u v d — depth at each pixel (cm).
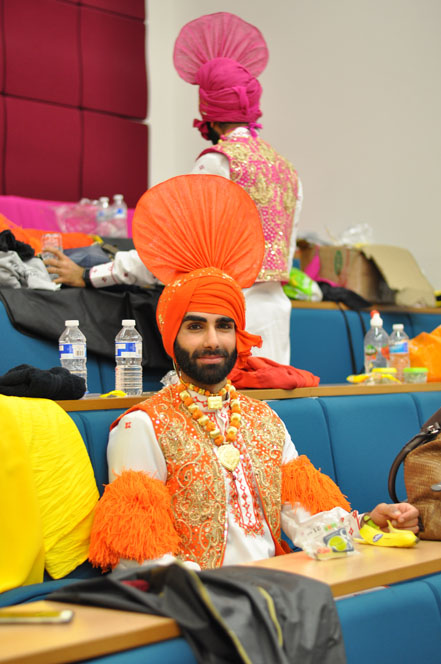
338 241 471
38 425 186
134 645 120
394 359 338
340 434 259
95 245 340
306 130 552
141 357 264
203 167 288
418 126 485
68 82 574
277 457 199
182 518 184
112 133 593
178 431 189
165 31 637
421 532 187
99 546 170
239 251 220
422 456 194
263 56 324
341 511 192
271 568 157
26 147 555
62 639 117
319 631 132
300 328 372
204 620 124
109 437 195
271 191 292
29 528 174
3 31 549
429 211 479
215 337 193
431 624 157
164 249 215
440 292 443
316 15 545
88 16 583
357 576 150
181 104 632
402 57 495
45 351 279
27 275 290
